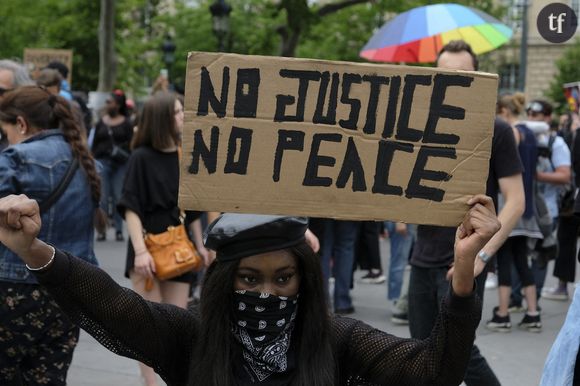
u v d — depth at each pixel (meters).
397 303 8.16
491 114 2.42
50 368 4.18
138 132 5.38
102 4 20.52
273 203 2.44
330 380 2.48
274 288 2.47
